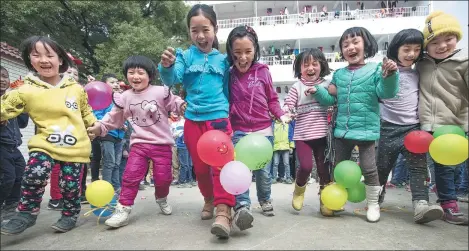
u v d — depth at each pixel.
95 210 2.74
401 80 2.69
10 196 2.78
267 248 1.86
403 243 1.94
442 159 2.24
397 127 2.67
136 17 11.52
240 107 2.62
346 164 2.52
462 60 2.53
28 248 1.92
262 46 17.09
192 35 2.52
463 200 3.36
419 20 15.36
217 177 2.23
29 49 2.29
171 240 2.04
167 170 2.73
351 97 2.61
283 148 5.73
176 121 5.70
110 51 10.46
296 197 2.89
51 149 2.20
